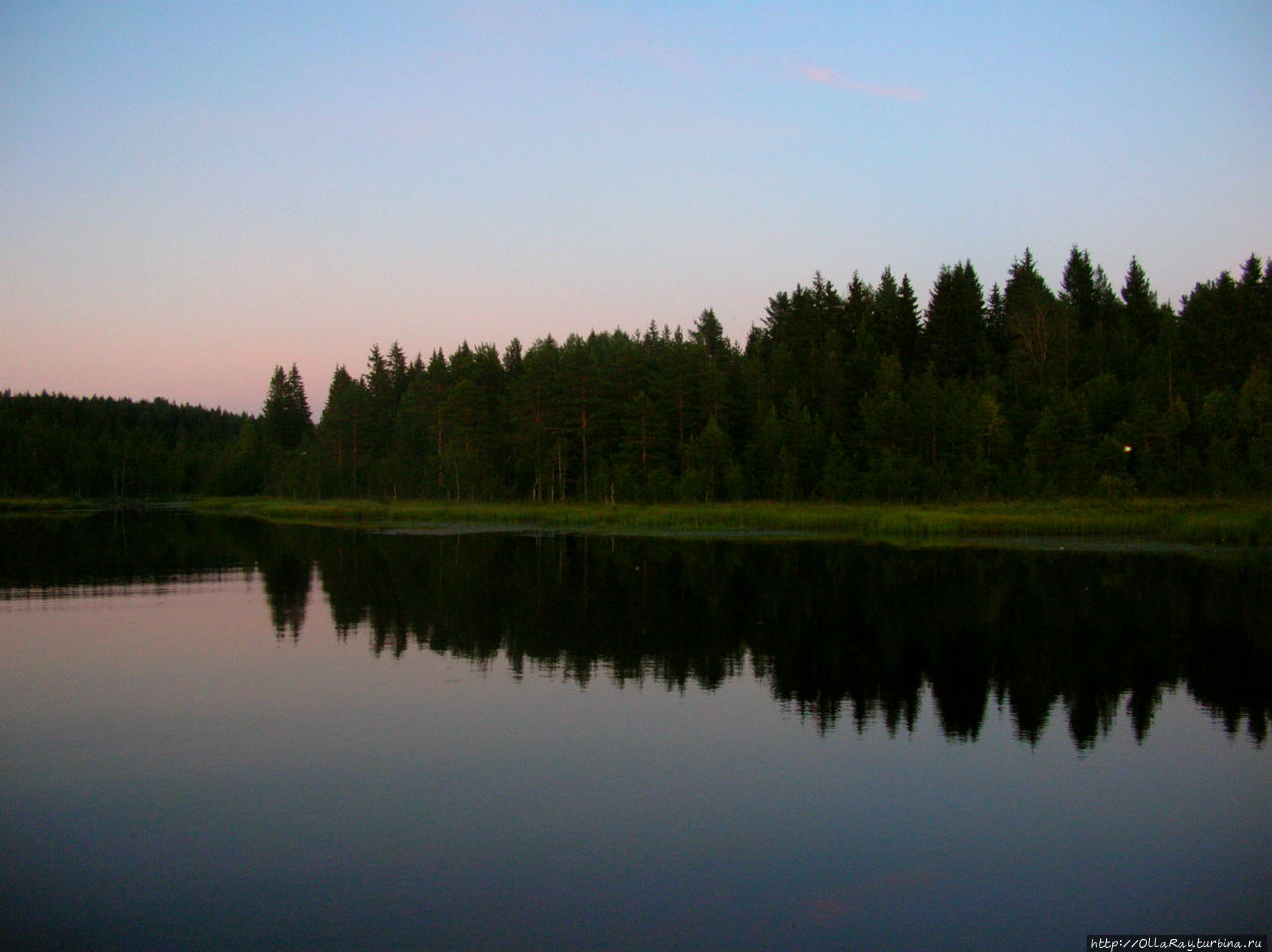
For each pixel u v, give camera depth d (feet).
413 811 44.42
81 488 421.18
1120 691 63.93
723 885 37.58
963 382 306.55
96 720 58.08
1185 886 37.52
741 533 190.29
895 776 48.60
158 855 40.14
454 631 84.74
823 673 69.00
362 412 353.51
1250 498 210.38
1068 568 123.24
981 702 61.46
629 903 36.22
